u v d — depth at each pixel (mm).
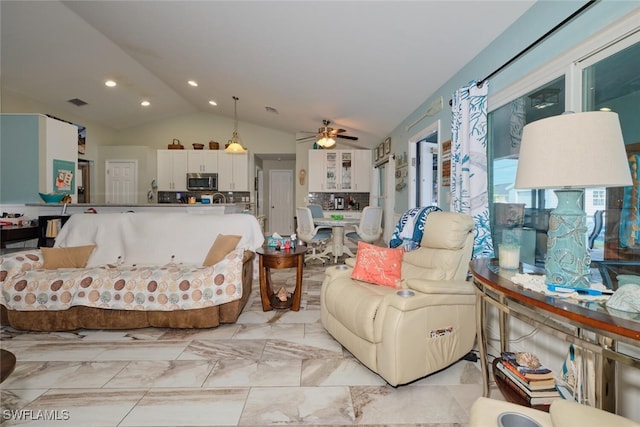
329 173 7348
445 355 1919
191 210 4527
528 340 1941
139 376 1909
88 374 1931
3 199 4145
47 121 4215
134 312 2535
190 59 4270
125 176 7133
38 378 1886
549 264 1273
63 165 4461
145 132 7758
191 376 1912
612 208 1517
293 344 2344
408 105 4133
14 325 2525
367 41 2869
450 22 2316
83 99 5875
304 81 4211
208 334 2521
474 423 928
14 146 4141
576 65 1656
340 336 2219
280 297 3203
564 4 1727
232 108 6707
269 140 7945
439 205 3422
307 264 5262
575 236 1221
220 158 7512
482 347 1604
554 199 1958
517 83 2109
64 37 3963
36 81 4984
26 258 2740
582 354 1277
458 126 2672
